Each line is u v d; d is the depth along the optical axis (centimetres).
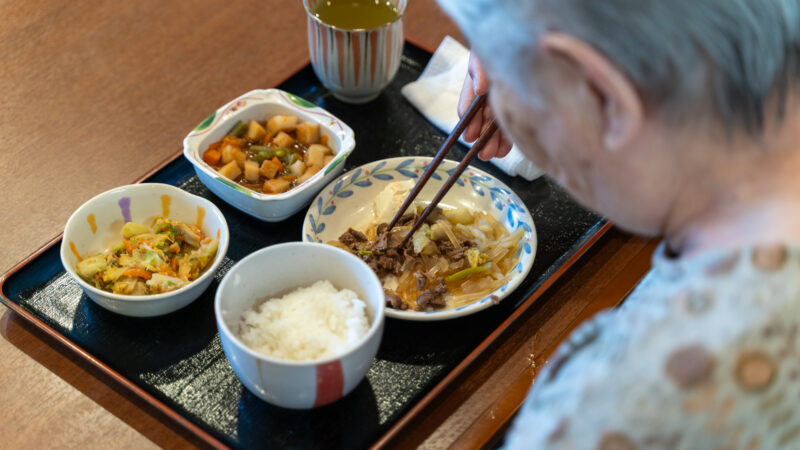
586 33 49
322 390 78
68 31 112
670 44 48
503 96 59
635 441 52
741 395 50
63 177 98
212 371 84
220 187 94
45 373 84
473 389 85
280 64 111
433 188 99
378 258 91
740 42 48
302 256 84
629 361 52
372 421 82
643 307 55
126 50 111
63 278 90
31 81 106
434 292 89
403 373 85
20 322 87
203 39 113
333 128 100
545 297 91
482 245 93
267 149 99
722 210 55
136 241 90
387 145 104
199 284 86
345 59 101
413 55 114
